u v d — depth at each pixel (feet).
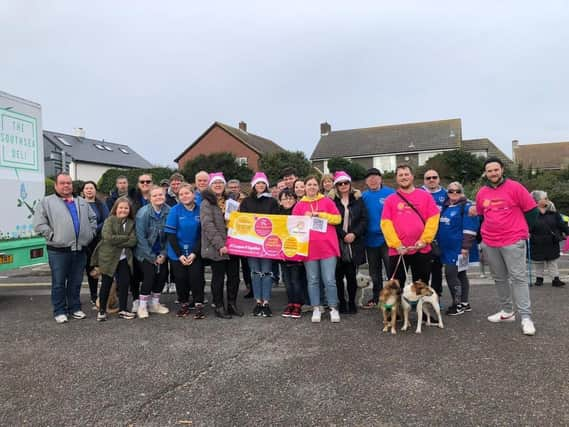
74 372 12.57
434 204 17.08
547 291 22.88
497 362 12.78
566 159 158.61
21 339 15.85
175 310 20.30
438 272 18.92
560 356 13.12
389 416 9.75
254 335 15.93
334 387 11.32
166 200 23.70
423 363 12.87
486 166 16.43
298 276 18.44
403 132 139.64
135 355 13.92
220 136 123.03
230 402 10.57
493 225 16.30
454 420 9.52
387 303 15.99
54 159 127.75
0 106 21.35
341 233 18.44
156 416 9.92
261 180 19.16
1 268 21.33
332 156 140.77
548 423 9.30
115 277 19.13
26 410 10.30
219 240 17.95
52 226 18.10
